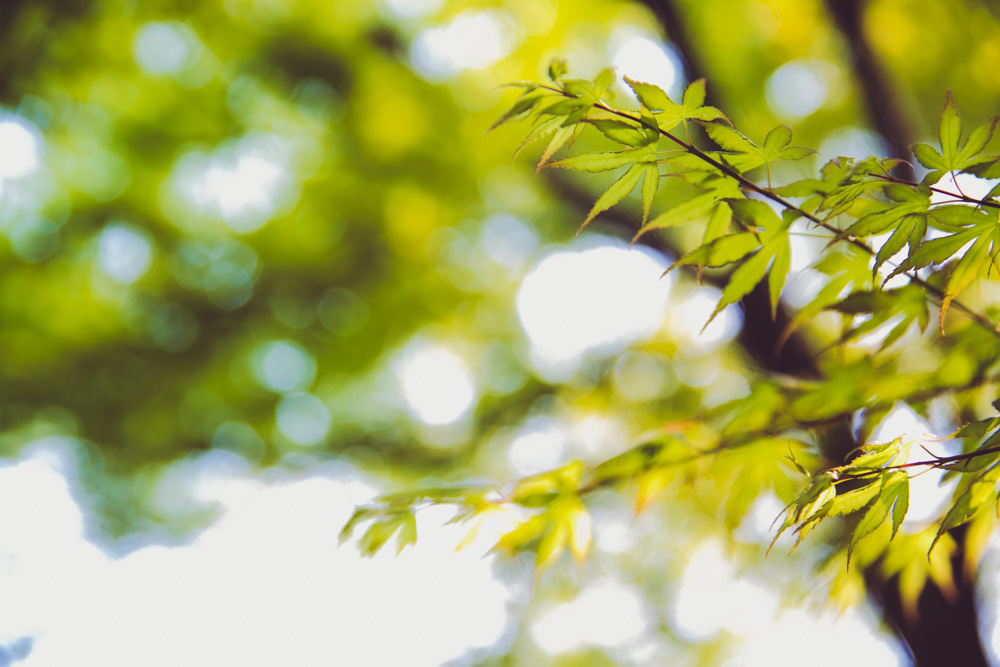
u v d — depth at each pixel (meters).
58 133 5.76
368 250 6.49
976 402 1.56
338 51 5.36
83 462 9.02
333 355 7.09
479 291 7.12
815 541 4.72
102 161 6.29
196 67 5.69
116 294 7.04
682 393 5.73
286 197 6.44
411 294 6.82
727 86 5.16
